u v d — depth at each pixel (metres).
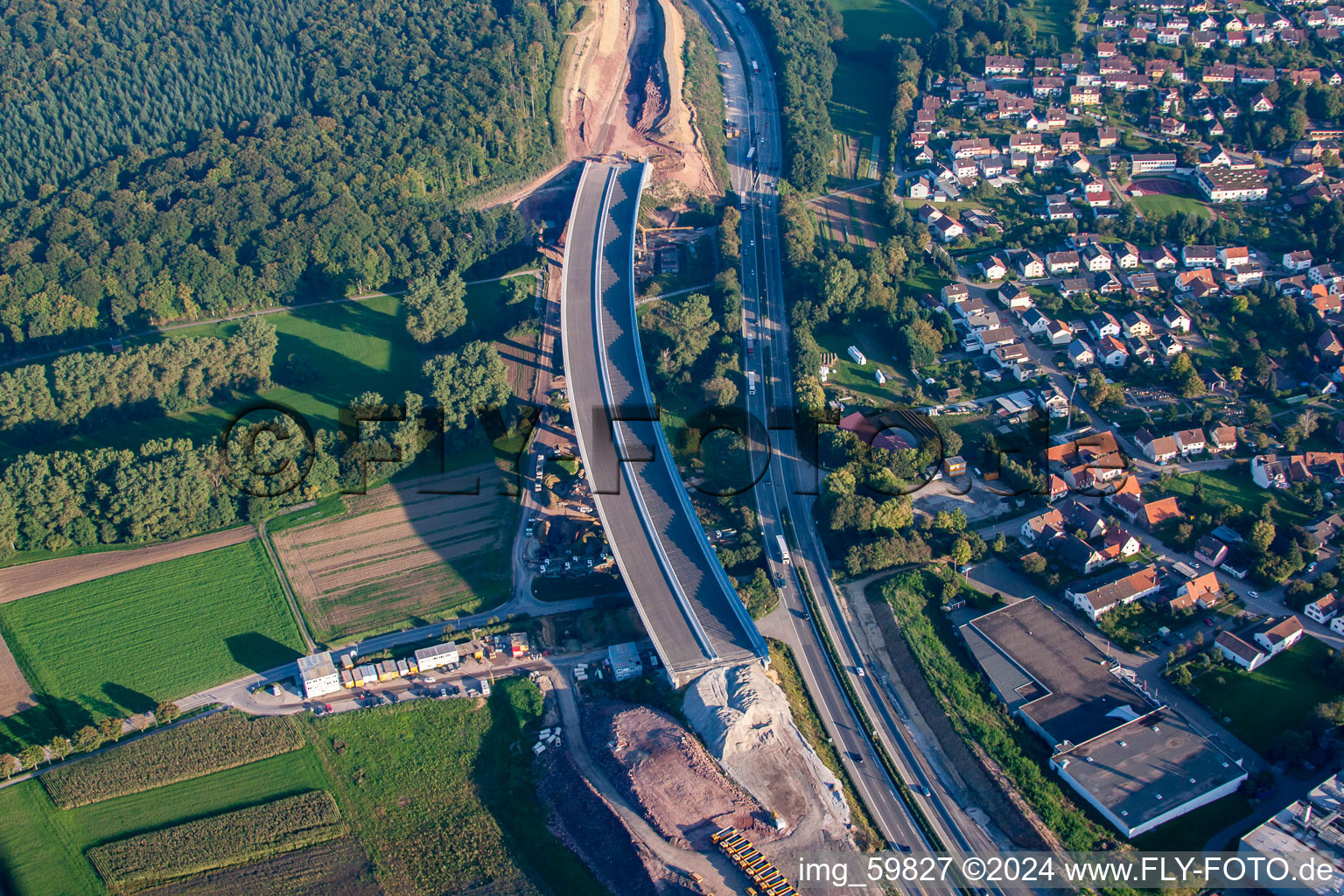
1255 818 189.88
